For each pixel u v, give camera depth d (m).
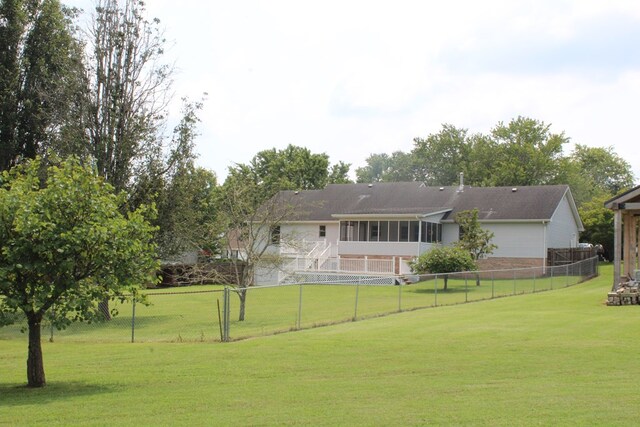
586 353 15.24
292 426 9.28
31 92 32.00
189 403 11.12
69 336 21.50
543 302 26.56
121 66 28.59
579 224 51.28
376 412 10.02
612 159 97.81
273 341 18.19
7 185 13.32
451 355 15.37
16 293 12.42
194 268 29.36
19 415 10.41
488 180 71.56
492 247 39.66
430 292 33.56
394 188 51.66
